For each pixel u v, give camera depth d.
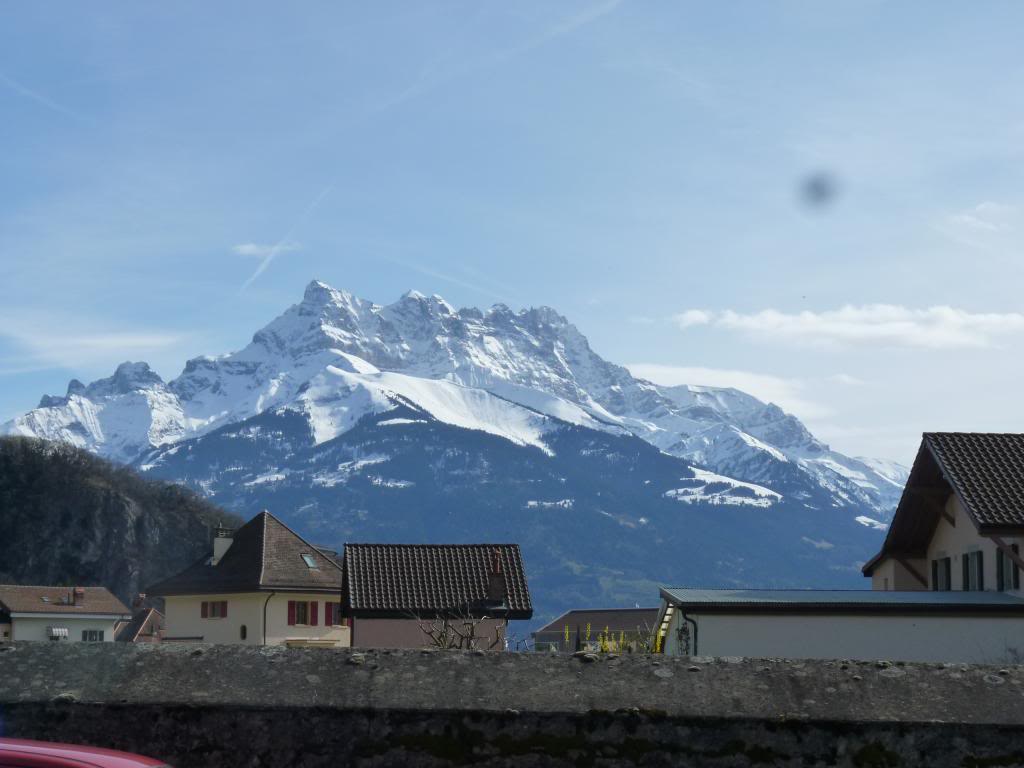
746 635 25.70
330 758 7.72
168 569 144.12
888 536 33.38
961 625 25.66
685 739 7.70
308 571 68.75
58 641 8.18
